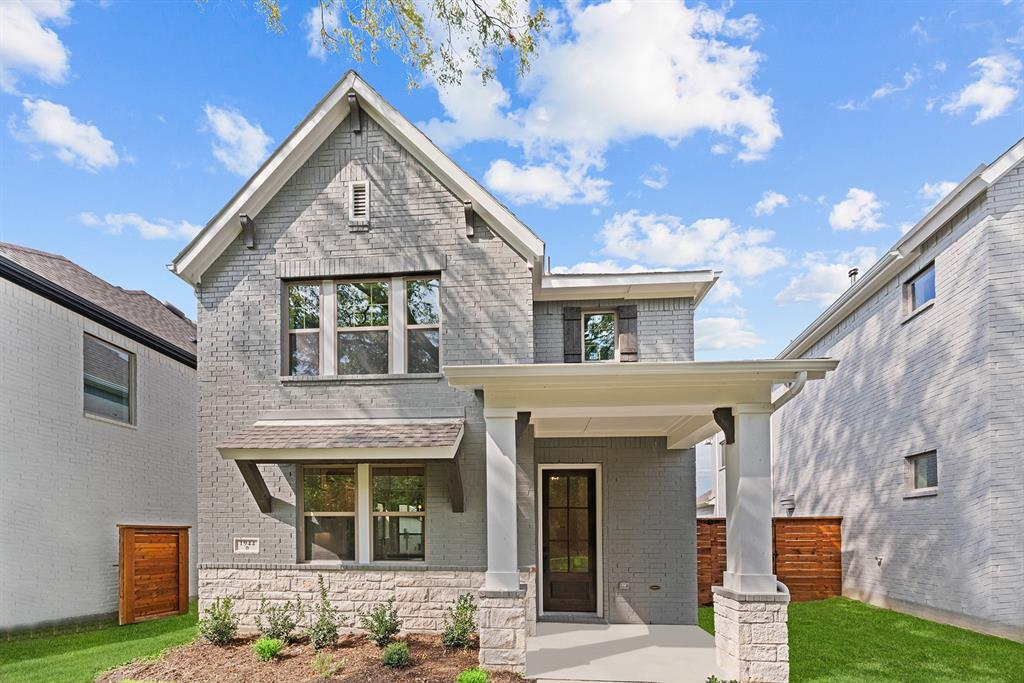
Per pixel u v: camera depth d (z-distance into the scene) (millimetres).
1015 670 7527
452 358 9406
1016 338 9227
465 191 9484
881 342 12703
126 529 10758
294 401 9523
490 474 7727
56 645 9047
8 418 9695
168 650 8328
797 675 7352
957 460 10047
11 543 9609
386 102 9578
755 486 7457
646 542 10797
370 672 7227
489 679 7070
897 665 7773
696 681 7191
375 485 9359
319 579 9023
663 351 10711
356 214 9750
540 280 10336
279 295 9719
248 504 9320
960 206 9945
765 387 7691
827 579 13961
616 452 11008
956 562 10023
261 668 7477
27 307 10164
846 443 14195
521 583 8273
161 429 13531
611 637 9477
